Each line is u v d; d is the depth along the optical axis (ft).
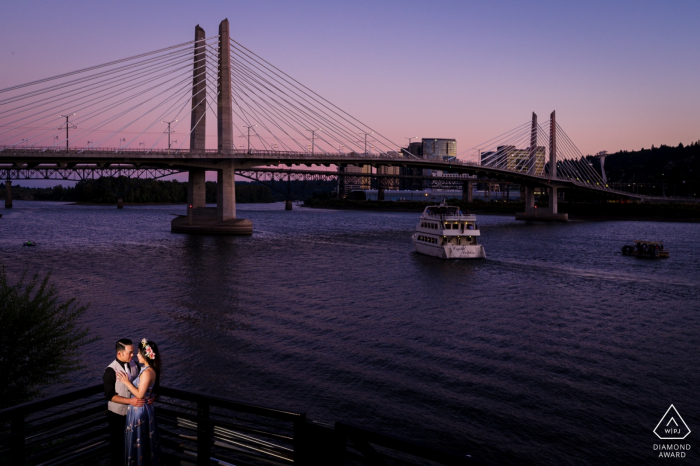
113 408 22.15
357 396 79.61
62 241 308.40
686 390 84.07
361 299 150.61
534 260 242.17
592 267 221.05
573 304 148.05
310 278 185.47
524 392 82.12
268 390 81.66
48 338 50.55
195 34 382.01
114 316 126.52
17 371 49.78
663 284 181.57
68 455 22.66
